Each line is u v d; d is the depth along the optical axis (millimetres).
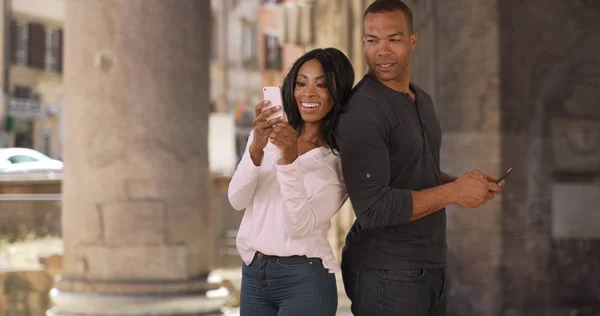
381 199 3250
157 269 6770
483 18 6199
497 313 6137
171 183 6805
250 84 45719
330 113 3410
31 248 8172
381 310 3463
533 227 6191
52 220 8219
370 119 3289
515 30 6191
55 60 37812
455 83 6289
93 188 6762
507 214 6176
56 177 12086
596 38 6234
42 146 37188
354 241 3525
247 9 45438
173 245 6805
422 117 3525
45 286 7871
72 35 6828
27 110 36250
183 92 6852
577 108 6250
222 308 7148
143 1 6715
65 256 6918
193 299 6785
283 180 3223
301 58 3400
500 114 6180
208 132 7164
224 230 10914
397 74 3426
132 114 6723
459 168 6270
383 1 3463
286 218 3240
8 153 12516
